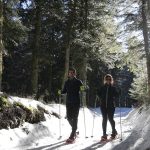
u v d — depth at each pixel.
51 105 19.91
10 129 10.84
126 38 20.39
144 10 19.03
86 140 11.48
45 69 35.53
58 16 26.53
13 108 11.55
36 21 25.30
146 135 10.72
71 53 29.05
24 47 30.86
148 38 18.98
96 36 27.77
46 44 30.42
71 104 11.30
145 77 24.06
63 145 10.47
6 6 17.73
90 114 24.78
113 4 20.33
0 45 15.44
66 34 28.30
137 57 20.69
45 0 25.28
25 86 32.72
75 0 27.73
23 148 9.89
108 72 47.41
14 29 19.83
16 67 32.94
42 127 12.52
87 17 28.48
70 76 11.53
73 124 11.16
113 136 11.50
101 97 11.59
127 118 23.22
